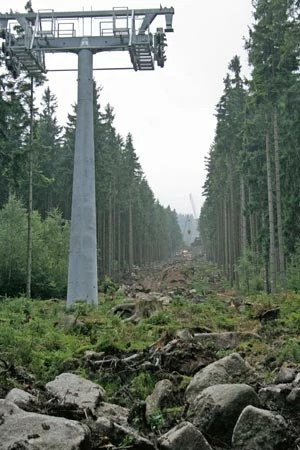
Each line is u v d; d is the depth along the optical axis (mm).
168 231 150875
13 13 24844
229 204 57875
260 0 26172
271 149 33250
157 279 54500
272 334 13602
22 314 18172
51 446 5285
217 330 14992
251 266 40125
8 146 28547
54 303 25656
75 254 23422
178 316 17484
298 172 29672
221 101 43938
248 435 6395
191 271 63625
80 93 24641
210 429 6777
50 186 50812
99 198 48781
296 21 21188
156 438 6484
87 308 19984
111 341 11938
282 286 26859
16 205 35125
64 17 24891
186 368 10039
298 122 28266
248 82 31047
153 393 8586
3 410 6094
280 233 27125
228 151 44750
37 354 10969
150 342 12984
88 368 10484
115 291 34750
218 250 71438
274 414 6680
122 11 24703
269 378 9086
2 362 9422
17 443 5281
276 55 25938
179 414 7613
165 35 24828
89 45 24875
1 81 25328
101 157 45219
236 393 6969
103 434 6281
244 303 20578
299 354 10531
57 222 40031
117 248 70812
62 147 52844
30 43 24453
